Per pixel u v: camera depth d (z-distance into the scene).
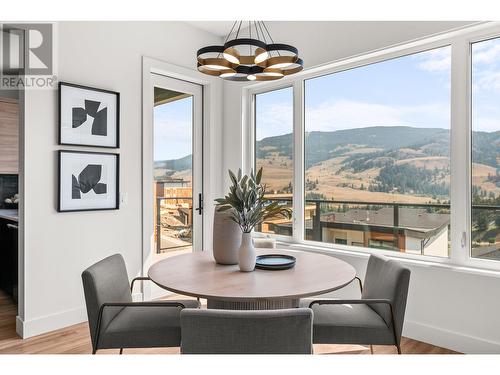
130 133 3.30
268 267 2.02
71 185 2.90
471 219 2.57
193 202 4.01
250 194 1.96
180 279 1.84
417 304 2.69
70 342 2.61
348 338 1.84
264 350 1.24
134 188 3.34
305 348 1.25
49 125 2.78
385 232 3.02
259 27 3.74
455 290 2.52
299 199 3.56
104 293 1.85
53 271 2.81
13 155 4.09
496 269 2.44
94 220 3.06
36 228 2.72
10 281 3.46
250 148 3.99
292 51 2.04
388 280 1.94
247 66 2.22
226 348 1.23
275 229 3.79
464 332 2.47
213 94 4.05
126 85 3.27
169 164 3.76
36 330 2.72
